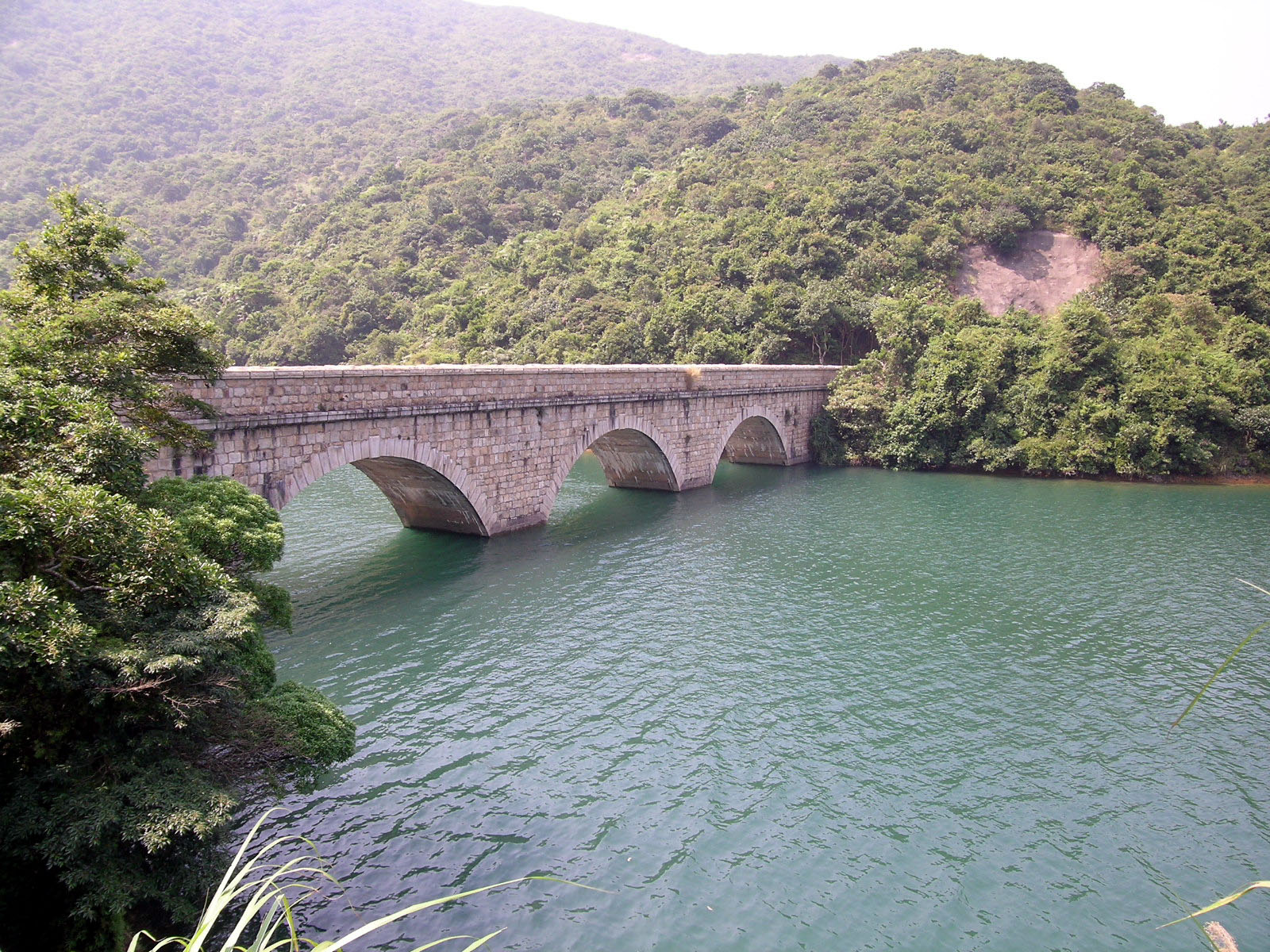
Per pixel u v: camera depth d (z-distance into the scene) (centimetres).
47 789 1328
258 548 1945
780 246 8012
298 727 1769
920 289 7644
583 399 4428
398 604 3222
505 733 2281
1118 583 3550
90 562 1438
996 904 1678
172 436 2195
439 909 1627
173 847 1431
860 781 2089
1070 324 6128
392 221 11575
